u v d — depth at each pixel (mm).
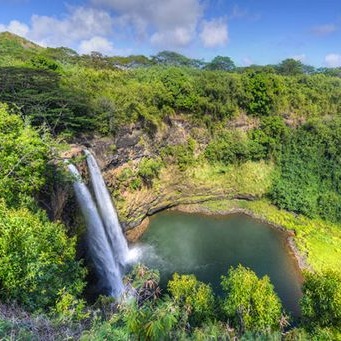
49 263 14750
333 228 44656
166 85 47969
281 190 49281
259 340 17797
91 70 52125
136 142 42719
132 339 8992
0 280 13742
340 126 50750
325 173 49719
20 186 19891
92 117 37156
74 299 15609
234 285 22406
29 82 33469
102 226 33344
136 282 14969
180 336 12328
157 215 48125
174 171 48625
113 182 39906
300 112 54219
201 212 49469
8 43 76000
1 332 9797
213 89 50062
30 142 21109
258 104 52312
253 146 51781
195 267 36812
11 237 13984
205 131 51219
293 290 33312
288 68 80500
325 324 21891
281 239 43188
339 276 23422
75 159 29078
